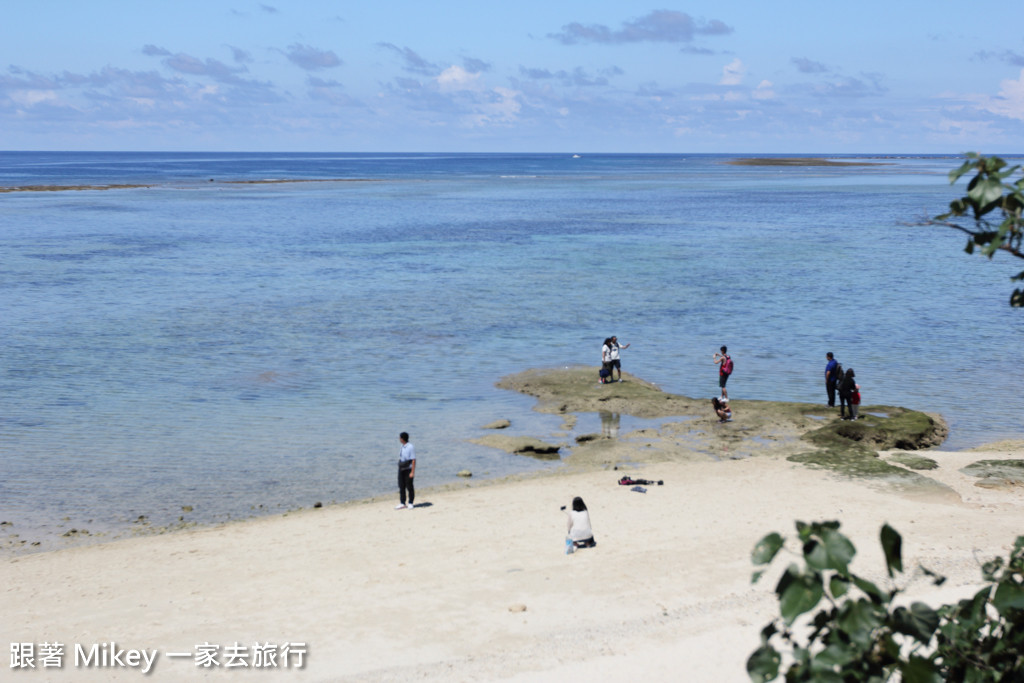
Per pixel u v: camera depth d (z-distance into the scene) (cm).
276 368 3391
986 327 4112
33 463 2323
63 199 12575
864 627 394
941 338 3881
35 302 4694
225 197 13362
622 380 3183
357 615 1409
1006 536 1689
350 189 16100
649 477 2197
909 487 2048
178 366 3412
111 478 2216
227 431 2623
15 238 7638
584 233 8350
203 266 6069
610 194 14862
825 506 1923
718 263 6306
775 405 2858
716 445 2481
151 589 1538
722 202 12800
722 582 1509
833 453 2333
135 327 4116
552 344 3800
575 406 2894
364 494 2106
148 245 7219
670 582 1514
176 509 2003
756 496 2012
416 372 3341
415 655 1267
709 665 1216
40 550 1762
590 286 5297
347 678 1205
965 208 493
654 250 7062
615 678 1188
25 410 2820
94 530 1875
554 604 1434
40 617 1425
